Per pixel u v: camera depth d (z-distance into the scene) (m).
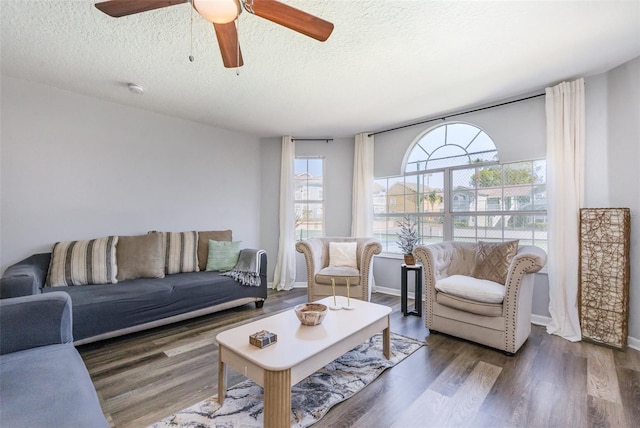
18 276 2.00
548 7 1.85
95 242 2.98
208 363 2.24
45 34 2.10
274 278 4.76
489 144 3.56
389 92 3.12
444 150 3.97
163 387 1.92
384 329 2.26
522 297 2.41
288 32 2.06
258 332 1.74
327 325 1.96
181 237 3.63
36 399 1.03
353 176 4.77
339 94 3.16
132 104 3.43
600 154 2.71
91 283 2.82
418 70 2.65
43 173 2.94
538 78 2.83
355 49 2.30
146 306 2.69
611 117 2.65
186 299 2.97
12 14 1.88
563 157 2.85
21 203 2.83
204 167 4.16
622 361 2.25
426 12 1.89
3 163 2.75
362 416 1.65
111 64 2.53
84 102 3.17
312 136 4.85
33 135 2.89
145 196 3.61
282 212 4.76
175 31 2.06
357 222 4.61
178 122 3.91
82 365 1.36
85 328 2.37
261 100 3.32
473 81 2.88
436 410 1.70
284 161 4.77
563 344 2.57
